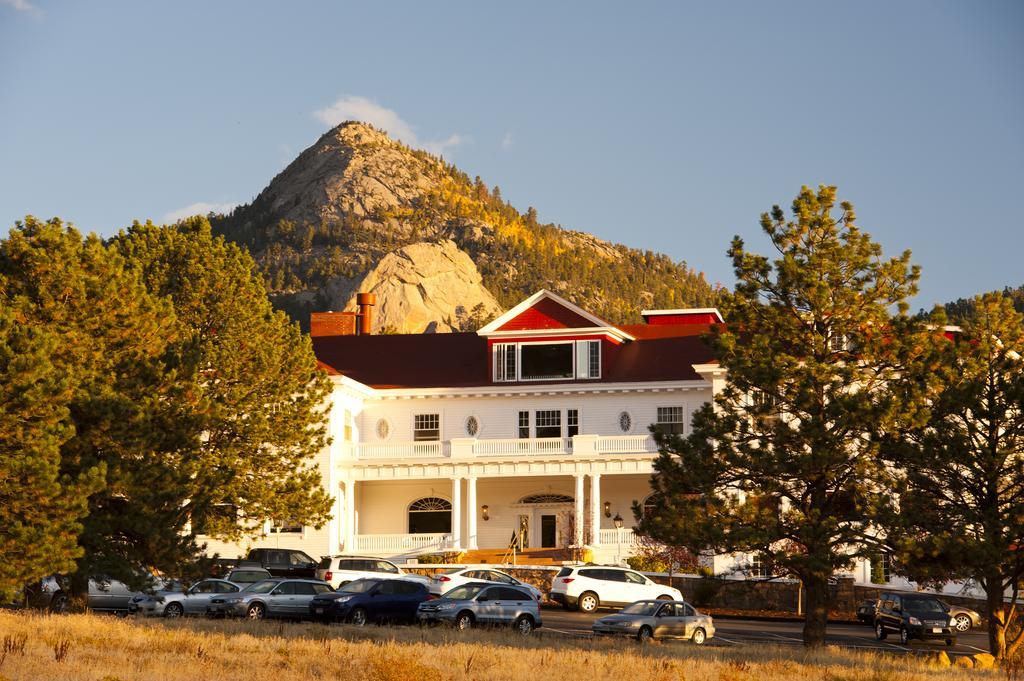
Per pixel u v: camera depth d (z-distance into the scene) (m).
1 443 46.19
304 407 66.75
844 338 51.97
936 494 49.25
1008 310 50.75
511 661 41.06
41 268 52.97
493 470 84.62
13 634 41.75
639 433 86.31
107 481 50.50
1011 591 66.62
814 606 49.84
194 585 58.00
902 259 51.22
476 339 94.25
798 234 51.78
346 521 84.94
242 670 37.34
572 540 80.69
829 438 48.38
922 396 48.56
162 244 68.06
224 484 56.16
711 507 49.12
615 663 41.50
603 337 88.12
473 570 63.62
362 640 46.78
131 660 38.28
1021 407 48.22
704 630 54.03
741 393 51.28
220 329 66.25
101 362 53.47
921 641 57.62
